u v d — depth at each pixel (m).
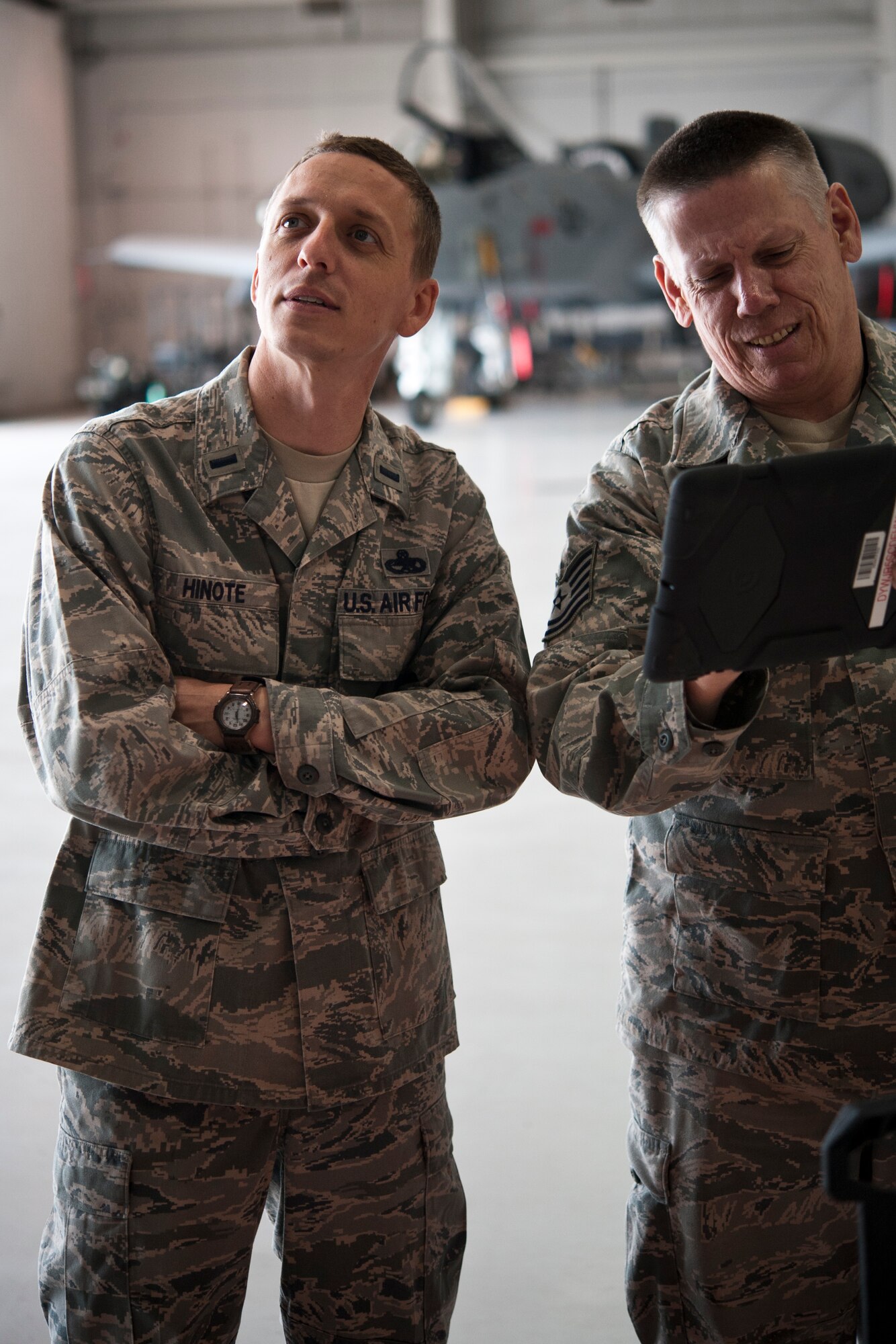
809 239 1.27
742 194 1.25
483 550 1.43
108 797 1.19
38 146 20.91
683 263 1.30
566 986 2.57
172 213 22.23
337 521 1.33
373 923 1.30
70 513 1.28
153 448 1.32
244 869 1.26
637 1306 1.41
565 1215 1.88
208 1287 1.28
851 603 1.03
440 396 15.60
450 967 1.43
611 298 14.69
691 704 1.15
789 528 0.99
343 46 21.55
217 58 21.75
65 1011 1.25
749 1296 1.35
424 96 21.12
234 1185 1.27
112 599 1.25
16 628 5.75
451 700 1.33
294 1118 1.28
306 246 1.25
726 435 1.36
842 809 1.27
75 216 22.30
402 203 1.30
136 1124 1.23
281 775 1.23
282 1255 1.37
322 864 1.27
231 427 1.33
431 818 1.29
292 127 21.80
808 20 20.91
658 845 1.36
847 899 1.28
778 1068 1.29
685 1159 1.34
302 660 1.33
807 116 21.02
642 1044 1.37
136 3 21.52
